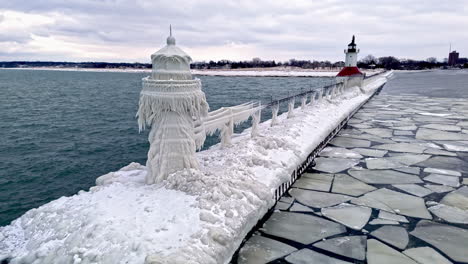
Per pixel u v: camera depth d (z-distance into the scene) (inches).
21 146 516.7
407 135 386.6
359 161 284.8
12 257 118.6
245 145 241.4
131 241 111.5
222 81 3129.9
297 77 4146.2
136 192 154.2
